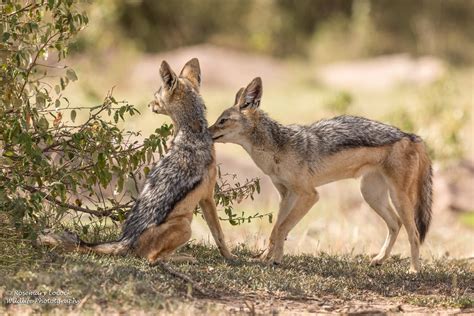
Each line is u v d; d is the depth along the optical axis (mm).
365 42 47625
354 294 11023
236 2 48781
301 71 40906
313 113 30625
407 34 49750
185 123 11836
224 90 36188
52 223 11836
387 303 10742
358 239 15461
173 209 11117
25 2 11953
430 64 41031
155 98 12375
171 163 11477
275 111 30922
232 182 19516
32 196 10516
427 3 51312
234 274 10922
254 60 42156
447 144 21938
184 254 11812
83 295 9531
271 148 12594
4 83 11172
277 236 12281
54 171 11258
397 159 12547
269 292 10578
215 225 12008
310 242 15016
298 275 11320
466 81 38156
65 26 11609
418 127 22719
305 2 51562
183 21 47062
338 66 43000
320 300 10586
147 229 11031
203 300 9984
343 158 12617
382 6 50812
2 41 10828
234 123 12562
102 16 27453
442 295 11172
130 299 9562
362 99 33938
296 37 49031
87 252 10945
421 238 13039
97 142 11312
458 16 51656
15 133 10688
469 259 13664
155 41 45375
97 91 28359
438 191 20734
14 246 10664
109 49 35125
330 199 20547
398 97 34250
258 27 48406
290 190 12844
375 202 13133
